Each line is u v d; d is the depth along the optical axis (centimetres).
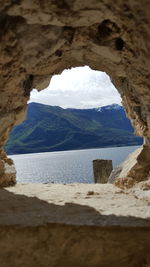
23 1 411
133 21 412
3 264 416
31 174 3512
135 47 480
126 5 386
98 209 550
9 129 871
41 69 739
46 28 531
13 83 680
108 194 735
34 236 423
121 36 493
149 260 407
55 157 8044
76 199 666
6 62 568
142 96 622
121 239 423
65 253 425
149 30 396
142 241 423
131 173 888
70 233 427
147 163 885
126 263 422
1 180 861
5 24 479
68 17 455
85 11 438
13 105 797
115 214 503
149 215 492
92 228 426
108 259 425
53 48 599
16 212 520
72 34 570
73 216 489
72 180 2547
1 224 430
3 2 414
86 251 425
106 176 1376
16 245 422
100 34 536
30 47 562
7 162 966
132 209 545
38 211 532
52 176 3059
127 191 773
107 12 432
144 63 493
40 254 422
